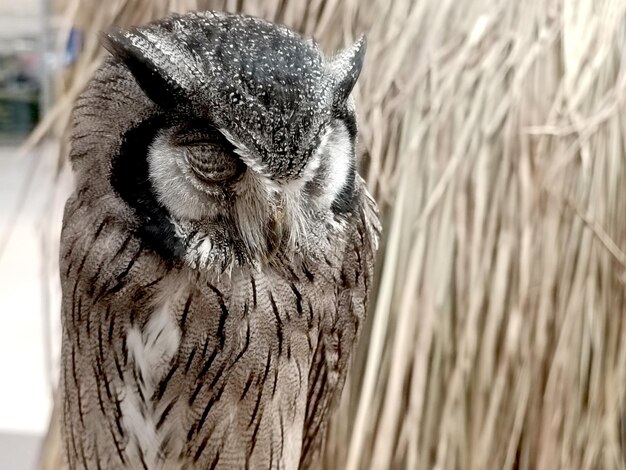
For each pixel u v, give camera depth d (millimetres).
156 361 606
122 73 580
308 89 572
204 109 568
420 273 670
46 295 702
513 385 676
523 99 672
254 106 567
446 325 672
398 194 669
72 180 659
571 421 687
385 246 670
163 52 569
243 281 598
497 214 672
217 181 582
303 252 604
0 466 767
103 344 608
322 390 645
